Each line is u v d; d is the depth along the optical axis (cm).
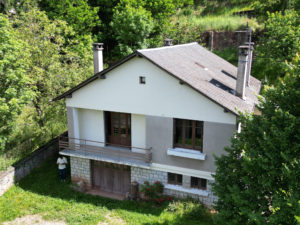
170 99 1478
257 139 1034
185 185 1595
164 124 1533
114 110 1641
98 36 3856
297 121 948
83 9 3544
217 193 1159
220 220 1133
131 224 1452
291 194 880
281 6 3300
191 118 1459
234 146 1173
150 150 1608
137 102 1566
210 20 3950
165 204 1609
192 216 1484
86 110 1788
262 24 3516
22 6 3178
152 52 1580
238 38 3566
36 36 2138
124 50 3528
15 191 1731
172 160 1567
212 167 1484
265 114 1112
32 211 1563
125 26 3428
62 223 1469
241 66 1538
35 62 2092
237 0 4472
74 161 1848
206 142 1462
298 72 1045
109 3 3841
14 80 1703
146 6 3703
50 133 2364
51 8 3700
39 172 1973
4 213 1526
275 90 1082
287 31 2695
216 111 1396
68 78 2166
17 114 1819
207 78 1678
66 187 1825
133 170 1702
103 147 1802
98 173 1847
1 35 1623
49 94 2148
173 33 3681
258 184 1065
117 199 1733
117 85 1584
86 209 1593
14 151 1992
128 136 1755
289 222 897
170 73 1383
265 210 1048
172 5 3706
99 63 1823
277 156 982
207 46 3722
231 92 1616
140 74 1508
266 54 2895
